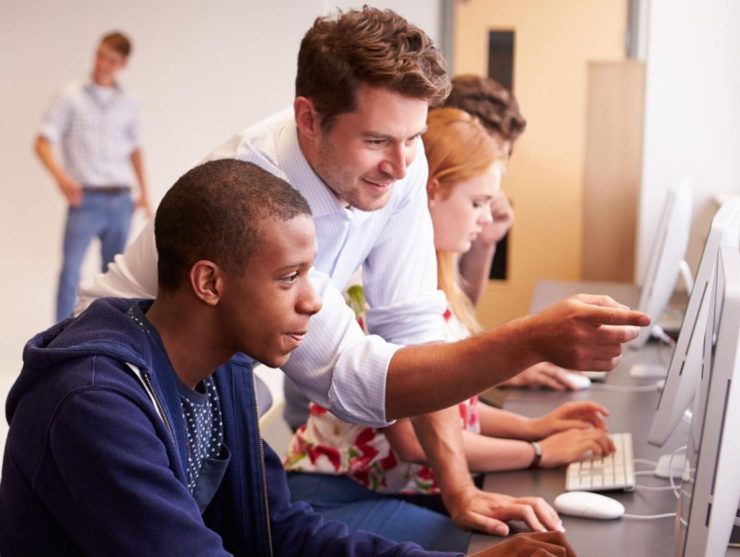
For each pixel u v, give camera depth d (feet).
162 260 4.42
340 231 5.96
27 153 19.76
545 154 19.44
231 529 5.20
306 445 7.11
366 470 7.00
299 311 4.43
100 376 4.16
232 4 18.97
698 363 5.87
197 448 4.81
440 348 5.24
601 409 7.44
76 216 18.90
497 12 19.36
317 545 5.24
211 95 19.26
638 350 9.87
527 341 4.92
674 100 13.64
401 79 5.10
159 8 19.11
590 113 19.24
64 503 4.15
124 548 4.08
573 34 19.19
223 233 4.28
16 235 19.97
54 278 20.10
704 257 5.89
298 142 5.72
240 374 5.10
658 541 5.56
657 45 13.58
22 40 19.42
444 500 6.23
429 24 19.56
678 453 6.79
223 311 4.41
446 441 6.38
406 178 6.31
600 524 5.80
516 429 7.39
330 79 5.21
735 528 5.29
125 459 4.07
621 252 19.42
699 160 13.66
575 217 19.47
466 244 7.68
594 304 4.83
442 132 7.58
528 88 19.42
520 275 19.76
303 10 18.88
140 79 19.26
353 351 5.41
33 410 4.20
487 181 7.57
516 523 5.98
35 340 4.49
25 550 4.34
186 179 4.38
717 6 13.42
